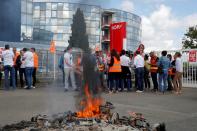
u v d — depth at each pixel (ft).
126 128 20.47
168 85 58.13
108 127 20.30
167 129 25.57
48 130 19.92
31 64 57.26
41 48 86.69
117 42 66.80
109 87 53.01
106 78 54.19
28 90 54.39
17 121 26.86
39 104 37.09
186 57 67.62
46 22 110.52
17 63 58.80
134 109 35.32
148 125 22.35
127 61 55.36
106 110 23.65
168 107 37.63
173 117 31.19
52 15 107.34
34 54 59.06
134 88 60.54
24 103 37.96
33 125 21.65
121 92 54.08
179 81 54.75
